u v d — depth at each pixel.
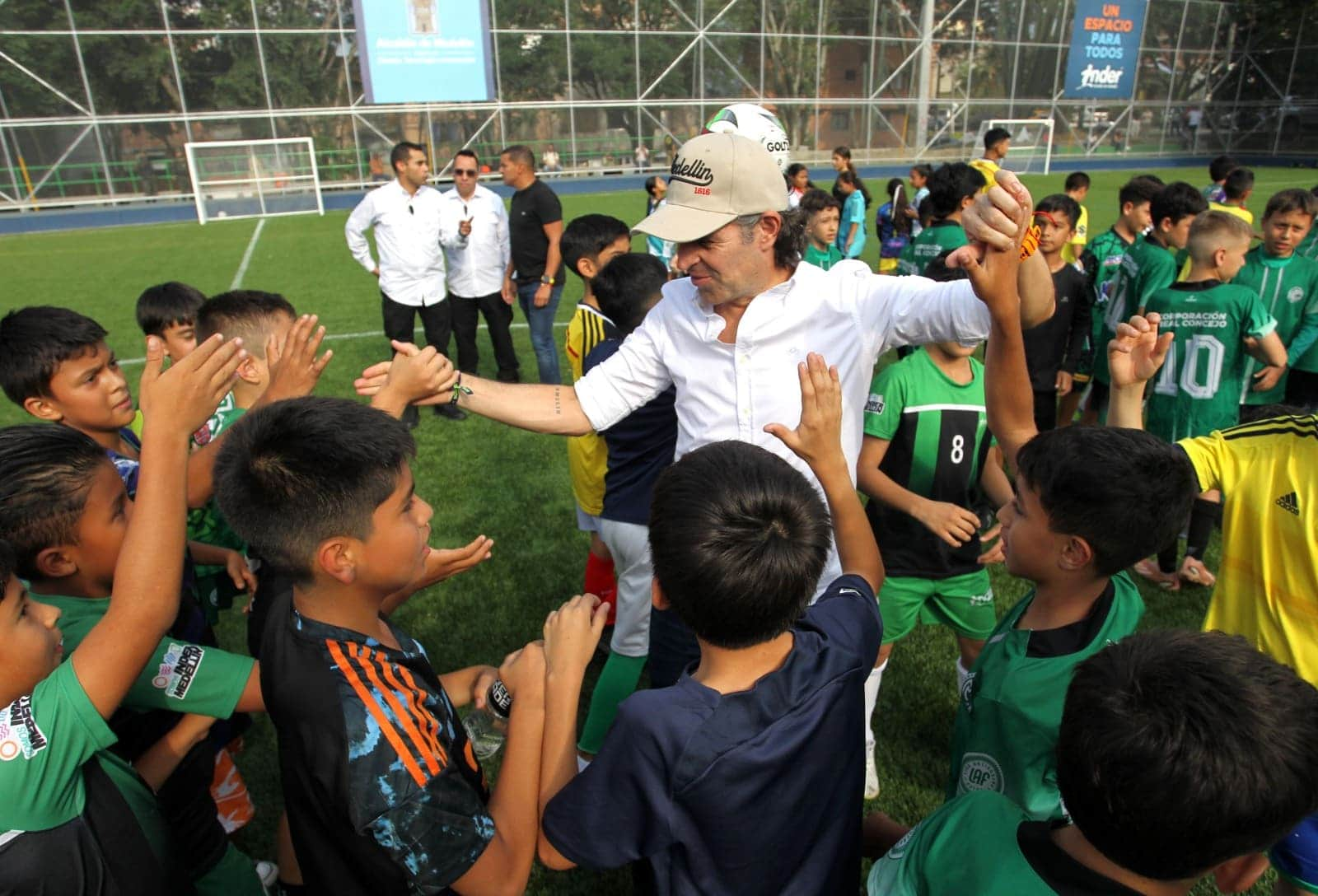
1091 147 32.84
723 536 1.17
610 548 2.70
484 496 5.20
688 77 27.48
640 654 2.72
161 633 1.31
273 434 1.21
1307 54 31.53
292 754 1.22
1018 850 1.18
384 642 1.36
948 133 30.95
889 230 11.20
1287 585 1.90
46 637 1.28
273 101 23.78
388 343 8.73
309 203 23.02
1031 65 30.97
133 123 22.52
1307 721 1.01
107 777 1.37
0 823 1.20
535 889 2.45
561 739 1.38
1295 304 4.29
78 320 2.25
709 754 1.15
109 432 2.39
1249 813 0.97
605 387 2.19
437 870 1.17
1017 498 1.71
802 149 29.14
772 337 1.94
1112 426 1.82
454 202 6.69
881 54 29.17
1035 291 1.58
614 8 26.20
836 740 1.27
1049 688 1.64
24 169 21.75
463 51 24.52
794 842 1.25
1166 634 1.12
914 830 1.39
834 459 1.53
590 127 26.91
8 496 1.49
